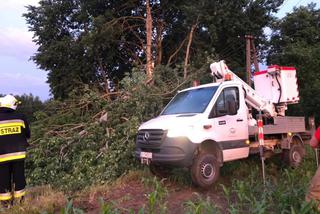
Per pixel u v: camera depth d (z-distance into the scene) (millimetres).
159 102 12352
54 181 10891
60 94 25891
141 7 27359
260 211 5723
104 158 10492
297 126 11594
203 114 9039
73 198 7840
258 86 12266
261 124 9375
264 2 24844
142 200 7766
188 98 9961
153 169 9641
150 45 24969
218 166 8992
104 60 25750
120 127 11391
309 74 25297
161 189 7523
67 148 11773
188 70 17172
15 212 6781
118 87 19594
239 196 6742
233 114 9648
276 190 6828
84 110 14398
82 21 26141
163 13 27469
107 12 25281
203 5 23484
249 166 10828
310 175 8391
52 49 25234
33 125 14305
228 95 9734
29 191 8711
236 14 23891
